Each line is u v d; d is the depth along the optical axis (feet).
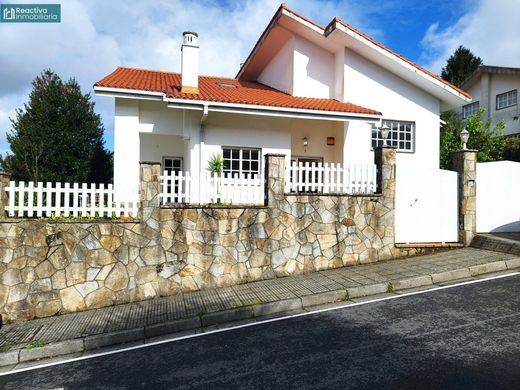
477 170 30.53
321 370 12.48
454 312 17.17
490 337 14.33
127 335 17.11
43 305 20.43
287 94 42.57
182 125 36.04
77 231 21.18
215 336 16.52
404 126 42.47
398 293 20.93
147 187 22.57
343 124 38.91
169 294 22.76
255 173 36.17
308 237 25.85
